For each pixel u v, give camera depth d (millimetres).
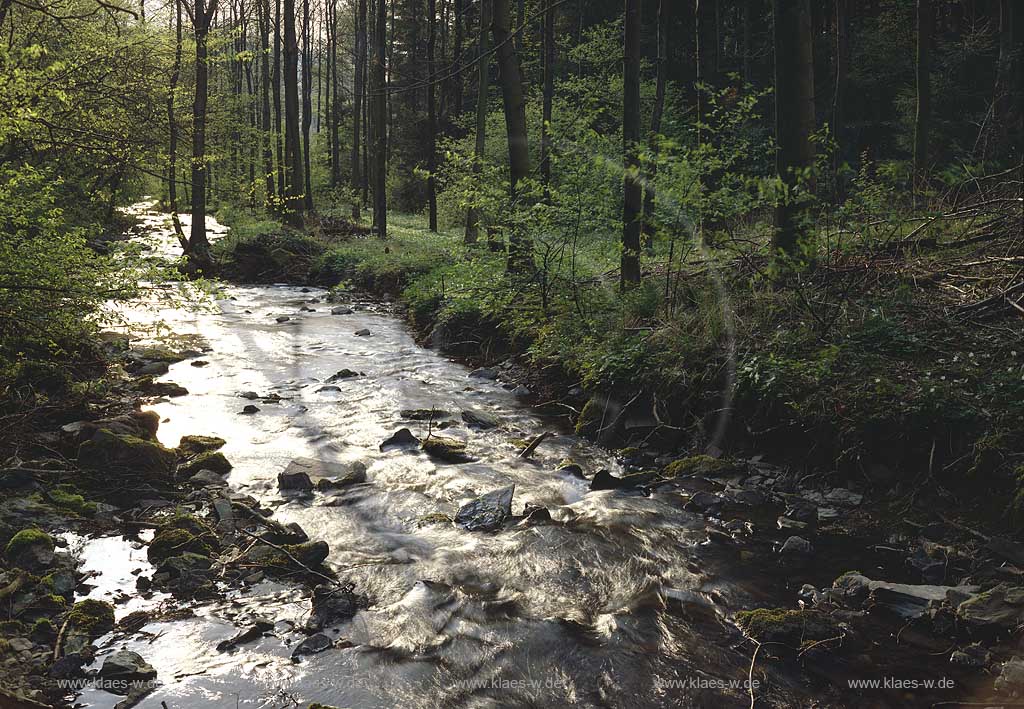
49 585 5023
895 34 28062
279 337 14250
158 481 6914
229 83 42875
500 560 5730
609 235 11406
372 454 8062
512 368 11312
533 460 7922
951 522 5703
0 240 7637
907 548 5723
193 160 11367
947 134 22797
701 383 7980
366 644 4645
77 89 8711
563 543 5984
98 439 6945
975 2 27469
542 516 6438
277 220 30812
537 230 11266
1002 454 5738
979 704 4008
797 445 7047
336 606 4996
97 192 12398
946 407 6230
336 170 48219
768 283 8742
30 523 5859
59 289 7535
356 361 12406
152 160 9164
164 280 8273
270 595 5191
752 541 5996
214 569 5438
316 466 7543
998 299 7391
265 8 39625
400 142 45938
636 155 9945
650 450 7992
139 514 6309
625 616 4977
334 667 4406
